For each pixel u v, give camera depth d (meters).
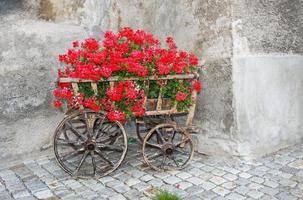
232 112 4.84
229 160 4.93
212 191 4.04
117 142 5.40
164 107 4.55
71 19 5.59
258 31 4.93
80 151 4.55
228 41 4.75
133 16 6.20
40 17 5.34
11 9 5.12
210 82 5.09
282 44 5.24
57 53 5.38
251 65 4.85
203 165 4.83
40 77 5.26
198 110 5.35
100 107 4.25
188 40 5.35
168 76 4.37
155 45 4.75
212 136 5.17
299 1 5.36
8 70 5.00
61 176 4.60
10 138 5.11
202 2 5.04
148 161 4.61
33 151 5.32
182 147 4.94
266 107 5.09
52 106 5.42
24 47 5.10
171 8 5.57
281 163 4.82
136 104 4.30
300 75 5.50
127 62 4.12
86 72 4.00
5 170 4.86
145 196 3.97
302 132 5.66
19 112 5.14
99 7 5.88
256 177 4.38
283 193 3.94
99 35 5.84
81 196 4.00
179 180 4.36
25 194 4.09
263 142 5.10
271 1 5.03
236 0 4.67
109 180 4.42
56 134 4.33
